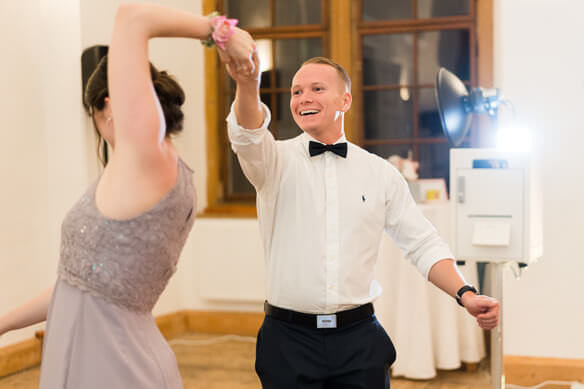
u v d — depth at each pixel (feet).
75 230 4.31
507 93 12.16
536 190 8.53
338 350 6.01
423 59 15.35
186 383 12.16
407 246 6.57
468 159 8.27
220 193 16.92
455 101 9.50
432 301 12.27
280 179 6.26
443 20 15.06
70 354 4.26
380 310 12.12
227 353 14.23
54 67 13.56
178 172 4.56
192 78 16.44
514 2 12.07
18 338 12.92
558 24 11.87
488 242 8.11
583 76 11.75
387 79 15.60
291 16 16.22
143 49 4.17
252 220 15.61
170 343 15.06
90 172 13.60
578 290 11.90
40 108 13.55
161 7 4.19
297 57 16.22
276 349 6.10
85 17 13.42
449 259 6.41
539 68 11.97
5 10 12.77
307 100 6.29
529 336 12.13
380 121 15.70
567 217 11.91
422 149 15.46
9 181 12.84
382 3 15.55
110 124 4.64
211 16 4.37
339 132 6.56
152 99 4.24
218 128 16.83
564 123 11.87
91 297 4.28
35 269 13.34
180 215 4.52
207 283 15.90
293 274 6.10
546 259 12.01
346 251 6.15
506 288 12.19
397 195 6.59
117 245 4.24
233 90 16.72
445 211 12.27
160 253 4.40
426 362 11.96
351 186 6.31
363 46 15.72
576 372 11.84
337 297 6.02
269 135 5.98
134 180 4.24
